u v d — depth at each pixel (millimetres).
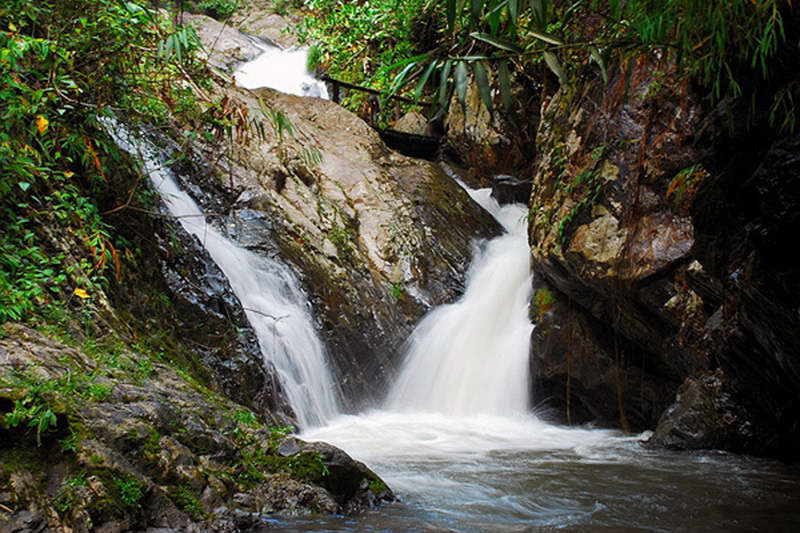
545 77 6918
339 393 7262
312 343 7203
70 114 5066
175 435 3420
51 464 2840
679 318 5980
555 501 4086
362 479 3869
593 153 6488
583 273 6402
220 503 3248
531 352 7492
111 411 3256
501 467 5121
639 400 6887
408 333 8344
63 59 4512
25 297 3914
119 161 5609
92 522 2760
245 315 6316
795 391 4898
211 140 5996
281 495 3510
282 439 3842
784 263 3635
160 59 5273
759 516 3807
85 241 4836
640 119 6133
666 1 3057
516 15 2676
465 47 4102
